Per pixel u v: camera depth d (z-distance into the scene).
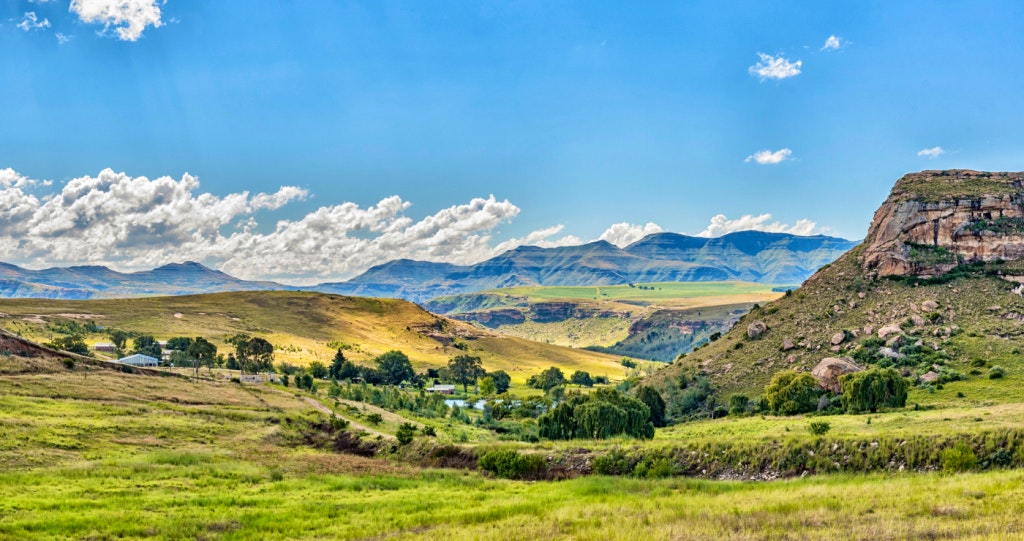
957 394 108.69
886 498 38.53
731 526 33.25
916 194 184.50
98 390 113.06
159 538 36.34
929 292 156.25
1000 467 51.78
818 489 45.06
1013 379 111.12
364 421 121.94
